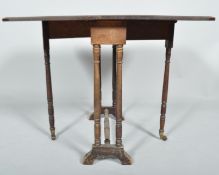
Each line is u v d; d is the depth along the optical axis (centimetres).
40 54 390
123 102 394
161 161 246
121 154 240
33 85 397
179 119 336
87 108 373
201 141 282
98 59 225
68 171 232
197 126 316
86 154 245
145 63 397
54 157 253
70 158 251
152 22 255
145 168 236
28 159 249
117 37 219
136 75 399
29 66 393
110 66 390
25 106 377
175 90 405
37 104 384
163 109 280
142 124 321
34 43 388
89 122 327
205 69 401
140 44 393
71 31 256
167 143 277
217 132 302
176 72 401
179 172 231
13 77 395
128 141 281
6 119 335
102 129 308
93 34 219
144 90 402
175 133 298
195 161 246
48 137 289
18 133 298
